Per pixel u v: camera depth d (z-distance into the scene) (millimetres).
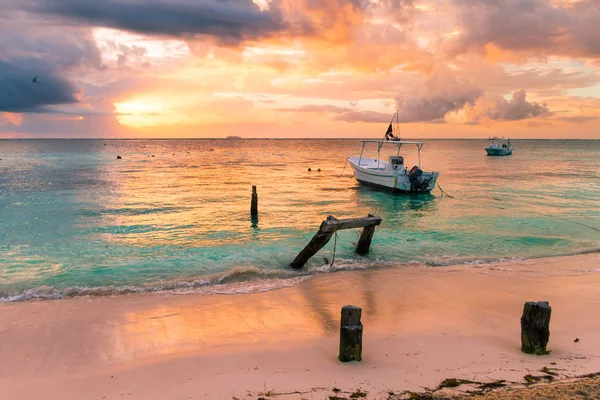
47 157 93750
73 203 28688
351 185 40938
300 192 35625
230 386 6508
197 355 7719
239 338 8586
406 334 8656
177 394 6320
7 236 19078
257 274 13250
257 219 23359
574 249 16812
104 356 7828
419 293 11453
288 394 6191
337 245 17312
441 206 28516
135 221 22609
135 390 6508
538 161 88562
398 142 34812
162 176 50688
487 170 62969
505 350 7770
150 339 8578
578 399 5738
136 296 11297
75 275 13422
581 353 7559
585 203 29438
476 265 14305
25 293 11469
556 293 11344
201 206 27750
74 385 6727
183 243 17828
